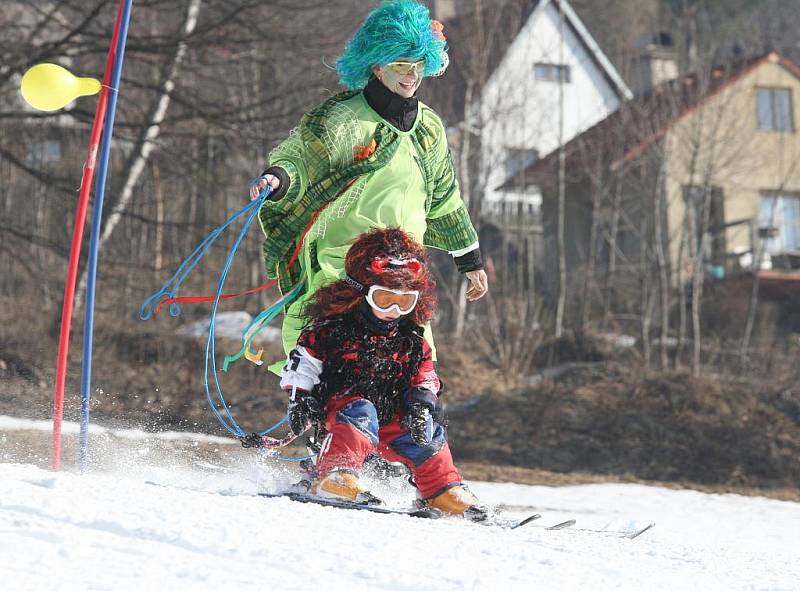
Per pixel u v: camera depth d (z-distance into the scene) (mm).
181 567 4844
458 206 9680
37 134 41406
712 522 18219
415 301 8211
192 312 43094
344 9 37844
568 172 54594
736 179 56562
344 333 8141
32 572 4527
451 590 4938
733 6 82250
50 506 5723
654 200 46344
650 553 7051
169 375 35594
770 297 56094
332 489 7867
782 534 17047
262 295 44688
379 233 8258
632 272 49969
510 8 51375
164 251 45406
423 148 9148
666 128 46000
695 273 44656
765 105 59375
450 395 38281
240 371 36750
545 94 67250
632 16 75938
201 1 35500
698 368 40531
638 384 37594
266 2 34406
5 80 33438
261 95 38062
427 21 9008
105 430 15195
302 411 8047
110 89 10359
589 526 14086
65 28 34438
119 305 39375
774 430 34656
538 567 5734
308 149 8844
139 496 6406
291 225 9031
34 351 34750
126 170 36156
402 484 9227
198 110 33688
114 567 4742
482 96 47250
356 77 9055
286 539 5621
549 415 35156
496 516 8328
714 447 33250
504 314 45188
